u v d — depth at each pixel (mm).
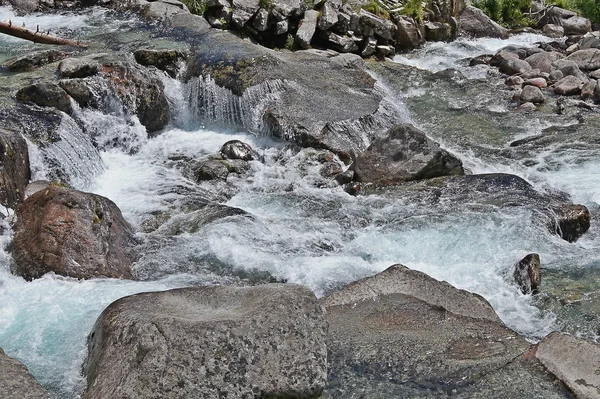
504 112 14727
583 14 23328
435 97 15406
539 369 5965
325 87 13742
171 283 8031
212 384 5402
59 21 15750
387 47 17484
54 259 7898
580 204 10281
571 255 8859
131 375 5379
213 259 8656
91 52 13703
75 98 11898
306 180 11242
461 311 7102
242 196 10727
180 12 16016
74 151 10922
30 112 11094
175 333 5590
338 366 6129
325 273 8445
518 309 7844
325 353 5797
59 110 11461
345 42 16797
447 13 20047
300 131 12188
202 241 8984
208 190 10852
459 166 11219
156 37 14586
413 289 7402
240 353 5578
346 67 15320
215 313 6086
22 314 7098
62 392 5914
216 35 14586
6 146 9359
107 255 8164
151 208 10078
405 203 10297
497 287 8266
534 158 12406
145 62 13422
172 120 13203
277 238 9273
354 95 13812
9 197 9086
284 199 10609
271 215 10102
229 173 11336
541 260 8750
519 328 7480
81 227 8172
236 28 16109
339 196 10719
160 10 16109
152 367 5410
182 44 14117
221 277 8328
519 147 12922
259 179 11242
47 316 7055
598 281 8281
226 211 9742
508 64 17156
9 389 5492
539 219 9539
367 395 5773
